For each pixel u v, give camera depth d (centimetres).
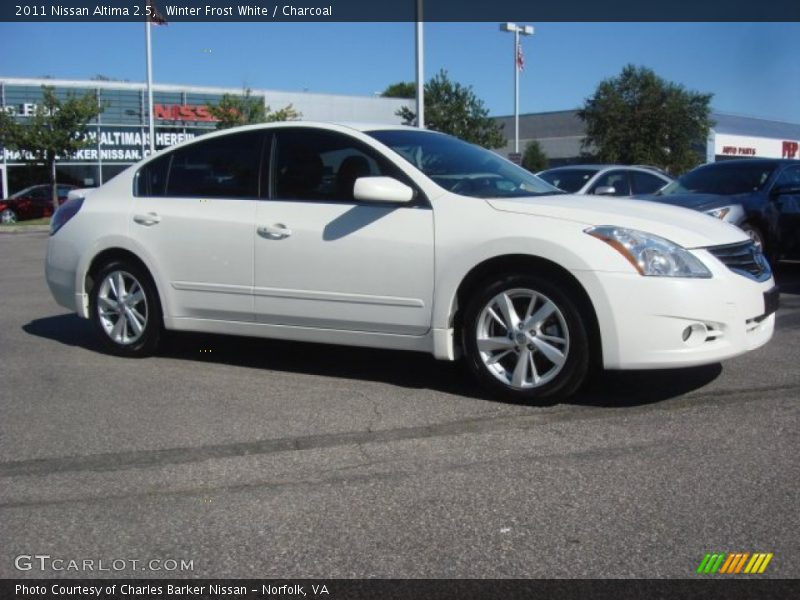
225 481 395
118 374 598
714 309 457
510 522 344
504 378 498
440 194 514
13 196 3306
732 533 330
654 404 494
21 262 1475
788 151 5119
